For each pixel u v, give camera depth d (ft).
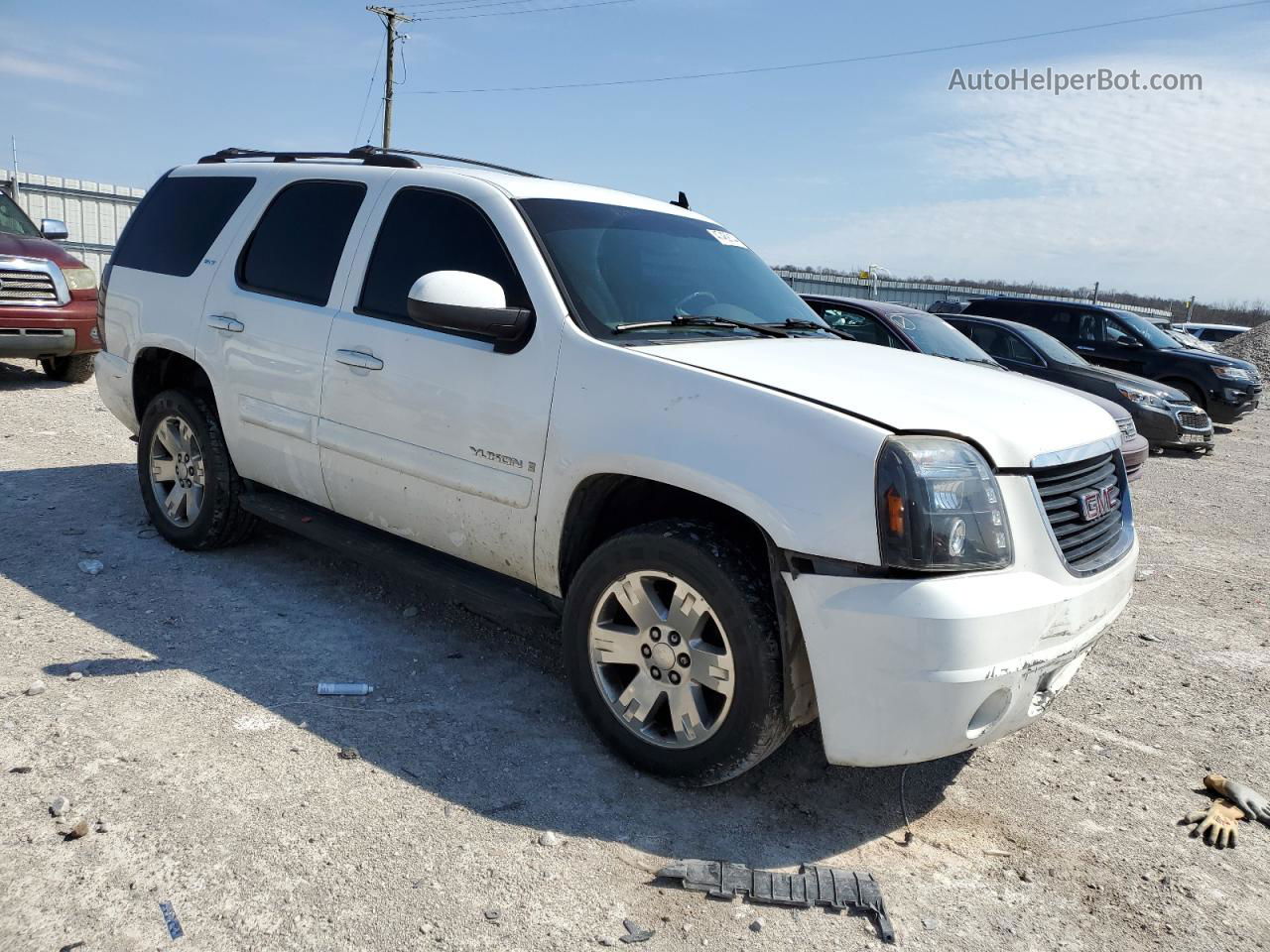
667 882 8.88
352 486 13.30
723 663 9.68
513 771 10.53
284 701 11.62
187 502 16.28
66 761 9.86
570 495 10.75
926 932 8.54
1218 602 19.70
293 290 14.23
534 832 9.46
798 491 9.11
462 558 12.33
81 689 11.40
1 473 20.94
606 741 10.84
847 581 8.90
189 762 10.08
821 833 9.99
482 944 7.86
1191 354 51.13
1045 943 8.56
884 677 8.82
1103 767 12.04
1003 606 8.83
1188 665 15.80
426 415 12.09
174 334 15.80
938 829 10.29
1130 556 11.00
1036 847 10.11
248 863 8.55
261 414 14.38
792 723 9.70
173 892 8.10
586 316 11.19
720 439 9.61
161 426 16.34
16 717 10.61
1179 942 8.72
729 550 9.67
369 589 15.51
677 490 10.48
